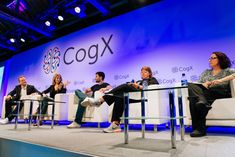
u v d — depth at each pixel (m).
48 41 6.04
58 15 4.91
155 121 2.60
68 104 3.65
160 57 3.73
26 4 5.09
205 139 1.80
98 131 2.61
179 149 1.35
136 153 1.23
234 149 1.33
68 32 5.69
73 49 5.19
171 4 3.81
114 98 2.56
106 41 4.59
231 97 2.19
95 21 5.12
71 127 3.13
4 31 6.06
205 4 3.41
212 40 3.23
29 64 6.26
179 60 3.50
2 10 4.47
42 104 3.61
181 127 1.77
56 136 2.06
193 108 2.02
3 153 1.91
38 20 5.26
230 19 3.12
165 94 2.88
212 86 2.28
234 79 2.17
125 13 4.43
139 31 4.12
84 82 4.79
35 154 1.58
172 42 3.64
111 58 4.41
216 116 2.11
